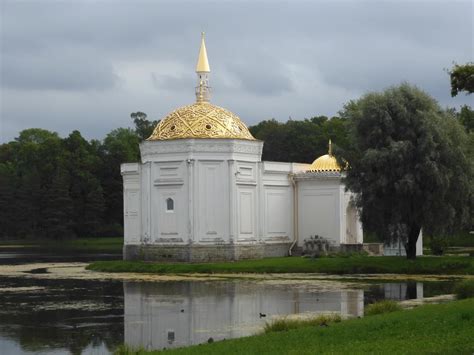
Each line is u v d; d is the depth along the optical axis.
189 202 69.44
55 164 150.38
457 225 61.59
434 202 59.00
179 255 69.62
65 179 140.62
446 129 60.38
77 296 46.31
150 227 71.38
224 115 73.56
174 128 72.00
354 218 77.25
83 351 28.50
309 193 76.75
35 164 154.75
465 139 61.16
